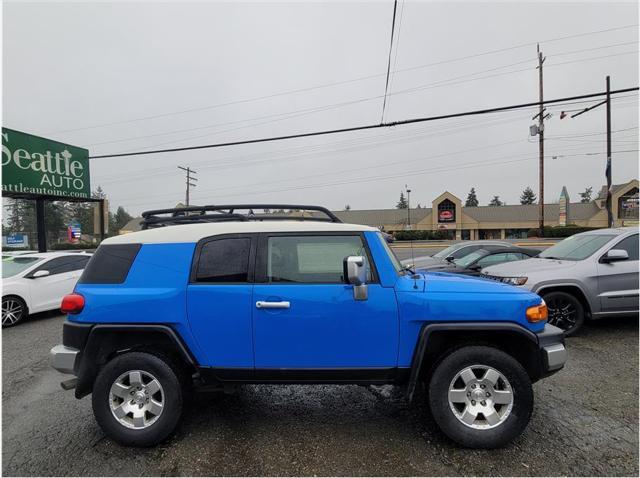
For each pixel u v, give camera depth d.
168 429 2.93
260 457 2.79
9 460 2.81
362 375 2.94
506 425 2.81
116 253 3.16
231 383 3.04
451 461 2.70
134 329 2.96
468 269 8.38
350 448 2.89
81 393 2.99
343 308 2.91
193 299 2.96
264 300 2.93
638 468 2.58
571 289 5.58
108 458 2.82
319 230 3.11
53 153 13.62
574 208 53.09
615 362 4.52
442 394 2.86
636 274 5.42
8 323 7.24
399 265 3.51
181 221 3.61
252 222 3.21
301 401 3.74
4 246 44.75
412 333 2.92
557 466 2.62
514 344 3.13
